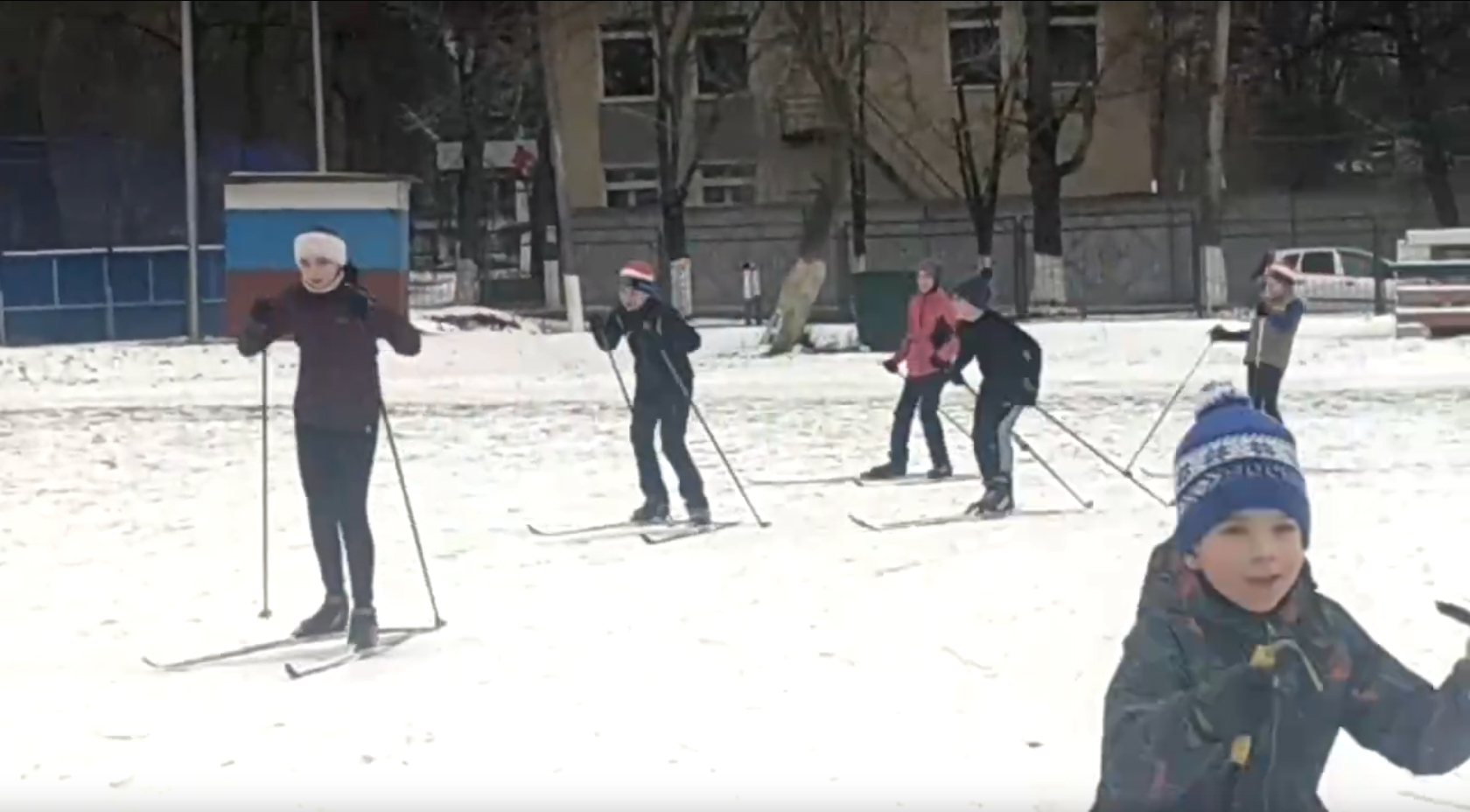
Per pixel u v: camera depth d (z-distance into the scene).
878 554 9.41
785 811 5.01
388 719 6.18
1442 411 16.34
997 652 7.00
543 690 6.54
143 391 21.05
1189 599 2.87
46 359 24.69
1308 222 41.19
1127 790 2.80
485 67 40.47
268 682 6.80
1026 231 37.44
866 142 36.69
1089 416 16.62
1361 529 9.63
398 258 26.19
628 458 14.12
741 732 5.89
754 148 41.50
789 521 10.74
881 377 21.61
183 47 29.19
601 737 5.87
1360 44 42.56
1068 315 32.22
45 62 40.00
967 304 10.69
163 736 6.01
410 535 10.35
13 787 5.39
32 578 9.20
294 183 26.44
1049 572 8.70
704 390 20.19
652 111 42.31
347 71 42.78
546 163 41.91
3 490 12.64
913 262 40.47
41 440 15.91
